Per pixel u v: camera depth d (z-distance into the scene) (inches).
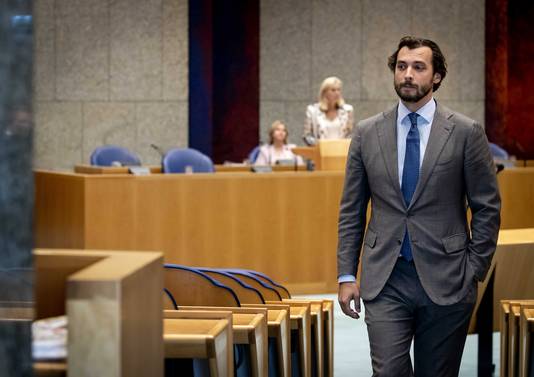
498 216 299.6
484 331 437.4
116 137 1146.0
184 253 674.8
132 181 661.3
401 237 295.9
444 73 302.0
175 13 1154.0
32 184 149.5
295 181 700.0
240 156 1205.1
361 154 305.9
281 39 1232.8
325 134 876.0
